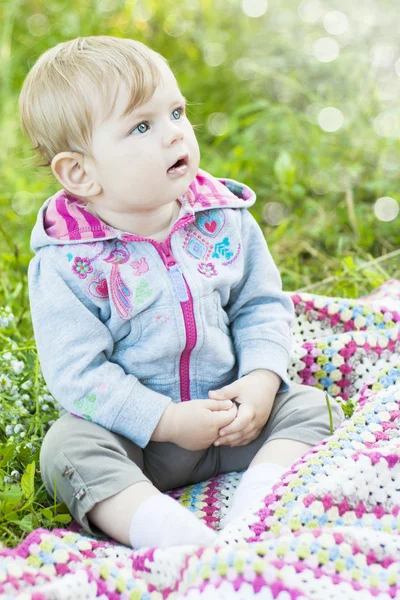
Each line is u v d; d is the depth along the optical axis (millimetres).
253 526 1836
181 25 5391
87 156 2150
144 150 2084
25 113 2217
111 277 2174
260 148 4516
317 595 1589
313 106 4570
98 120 2092
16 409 2420
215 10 5492
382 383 2426
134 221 2205
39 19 5473
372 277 3234
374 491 1904
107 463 2016
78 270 2184
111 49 2139
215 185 2377
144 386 2178
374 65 4684
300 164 4207
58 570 1769
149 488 1978
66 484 2021
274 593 1579
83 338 2164
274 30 5344
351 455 1971
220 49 5262
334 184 4031
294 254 3645
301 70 4934
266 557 1706
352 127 4301
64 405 2154
